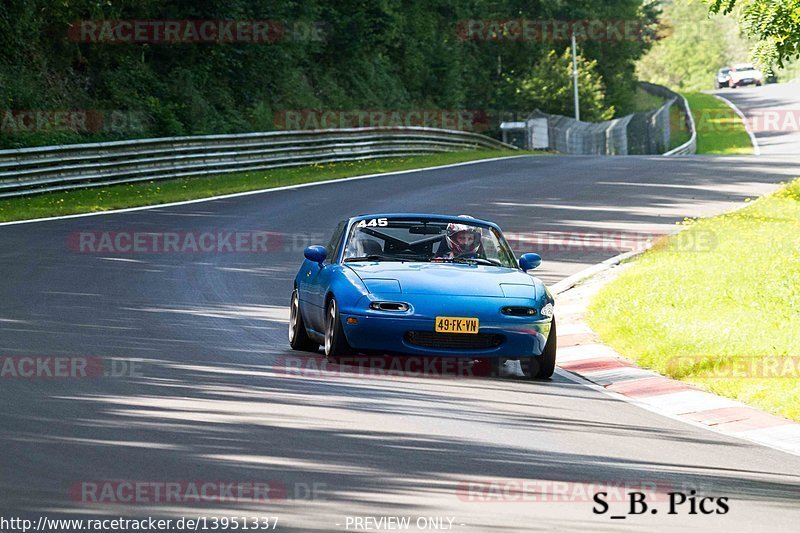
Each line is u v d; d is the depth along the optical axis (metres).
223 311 50.38
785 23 92.19
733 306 50.19
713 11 96.12
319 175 127.62
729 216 84.25
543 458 26.52
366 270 40.03
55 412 28.75
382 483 23.22
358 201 102.19
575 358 43.22
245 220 88.00
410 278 39.19
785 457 28.56
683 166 139.38
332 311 38.75
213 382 33.91
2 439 25.56
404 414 30.58
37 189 103.00
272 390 33.06
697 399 35.97
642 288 55.16
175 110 156.62
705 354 40.62
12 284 55.53
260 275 62.84
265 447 25.83
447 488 23.20
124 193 106.38
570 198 105.31
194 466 23.89
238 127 168.25
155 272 62.12
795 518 22.44
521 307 38.34
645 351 42.69
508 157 165.12
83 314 47.31
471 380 37.34
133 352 38.78
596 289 60.03
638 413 33.47
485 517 21.22
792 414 33.25
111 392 31.66
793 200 91.94
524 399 34.38
